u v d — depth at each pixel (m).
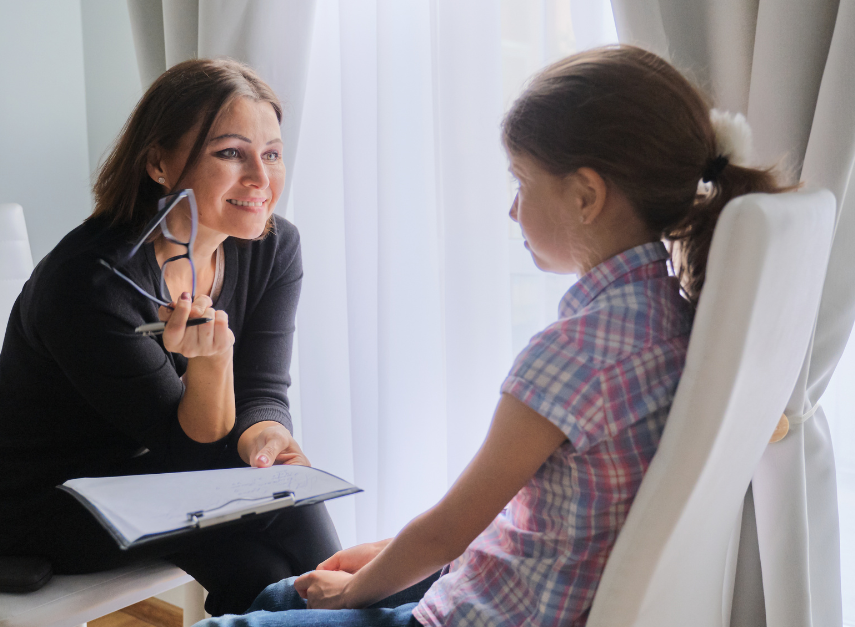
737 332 0.51
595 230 0.66
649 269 0.65
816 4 0.90
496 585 0.67
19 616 0.89
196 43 1.58
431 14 1.36
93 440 1.05
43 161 1.89
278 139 1.02
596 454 0.61
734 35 0.98
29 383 1.01
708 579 0.69
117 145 1.02
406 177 1.42
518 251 1.34
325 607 0.75
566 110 0.63
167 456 0.99
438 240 1.40
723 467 0.58
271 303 1.18
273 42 1.47
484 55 1.29
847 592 1.17
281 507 0.73
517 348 1.36
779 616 0.95
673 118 0.62
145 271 1.00
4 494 1.01
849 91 0.87
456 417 1.33
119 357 0.95
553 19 1.22
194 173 0.96
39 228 1.89
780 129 0.93
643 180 0.63
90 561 0.98
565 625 0.63
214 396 0.97
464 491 0.63
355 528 1.54
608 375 0.60
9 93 1.81
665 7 1.01
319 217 1.62
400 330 1.43
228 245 1.12
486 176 1.31
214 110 0.94
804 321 0.60
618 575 0.56
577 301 0.67
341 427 1.63
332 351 1.63
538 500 0.65
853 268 0.93
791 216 0.52
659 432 0.61
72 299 0.93
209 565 0.97
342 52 1.48
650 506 0.54
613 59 0.64
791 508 0.94
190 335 0.89
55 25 1.89
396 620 0.69
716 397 0.52
